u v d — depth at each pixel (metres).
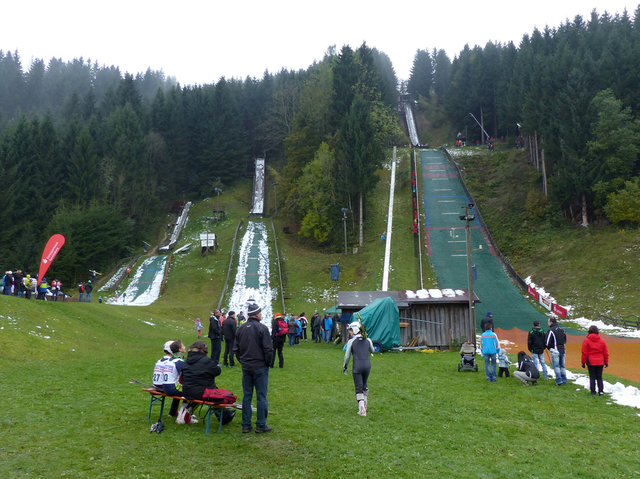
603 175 49.22
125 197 77.00
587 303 37.91
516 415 10.12
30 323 20.55
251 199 96.62
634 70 54.69
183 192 101.81
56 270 56.88
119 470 6.17
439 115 132.12
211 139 102.44
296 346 26.39
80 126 87.44
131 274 58.38
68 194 71.75
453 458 7.25
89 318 26.02
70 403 9.70
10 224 64.25
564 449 7.87
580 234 49.28
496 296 42.22
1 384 11.38
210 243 63.22
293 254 64.00
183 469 6.28
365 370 9.68
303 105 87.75
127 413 9.02
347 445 7.57
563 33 76.44
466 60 122.06
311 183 66.88
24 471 6.02
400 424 9.08
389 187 77.50
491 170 77.94
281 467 6.49
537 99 62.81
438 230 60.50
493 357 14.30
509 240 54.59
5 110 154.75
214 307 45.78
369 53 87.31
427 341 25.17
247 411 7.99
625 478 6.66
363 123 65.56
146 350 20.41
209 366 8.16
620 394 12.05
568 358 19.19
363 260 56.50
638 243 43.00
